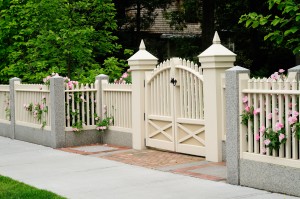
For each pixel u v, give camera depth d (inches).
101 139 501.7
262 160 285.9
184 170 348.2
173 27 1269.7
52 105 483.5
